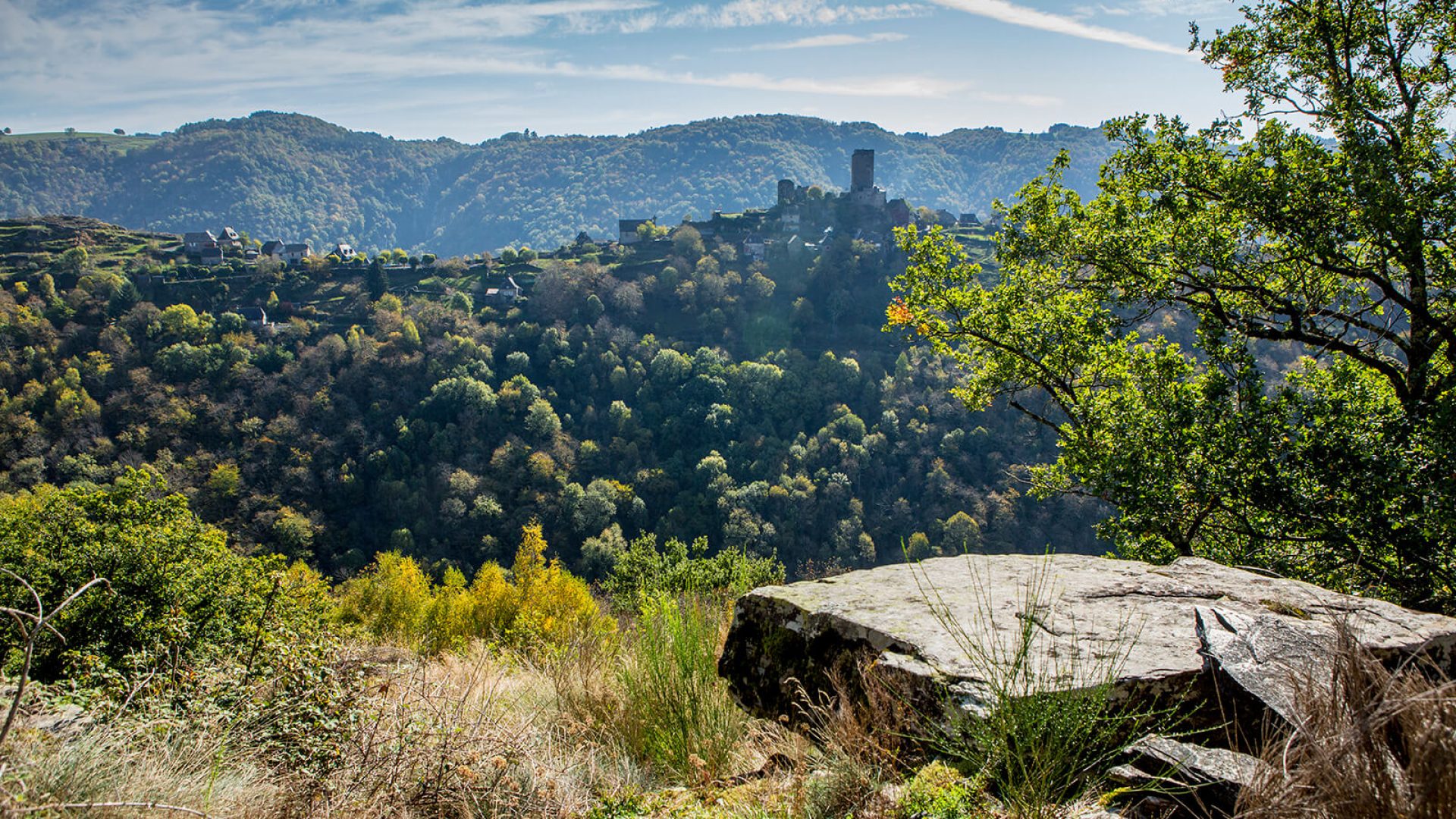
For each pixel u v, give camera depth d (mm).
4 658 6344
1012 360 9523
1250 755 2098
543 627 6008
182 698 2865
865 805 2111
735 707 3291
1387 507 6730
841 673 2889
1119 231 8789
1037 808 1922
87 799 1994
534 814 2434
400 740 2604
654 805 2436
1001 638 2652
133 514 11328
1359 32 8094
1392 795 1577
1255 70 8781
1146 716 2160
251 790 2326
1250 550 7887
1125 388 8664
